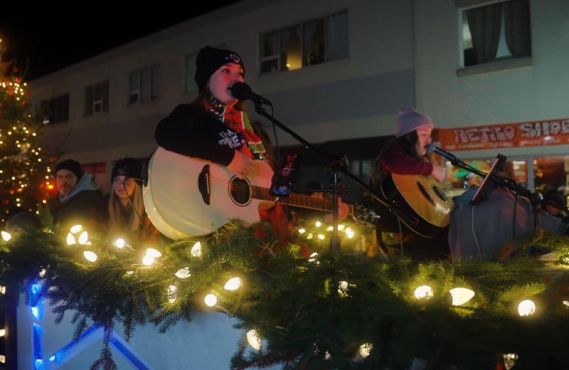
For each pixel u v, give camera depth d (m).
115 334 2.40
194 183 2.69
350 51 11.23
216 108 2.95
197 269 2.04
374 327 1.52
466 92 9.78
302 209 3.42
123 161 4.05
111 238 3.01
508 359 1.37
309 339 1.58
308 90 11.90
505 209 3.12
